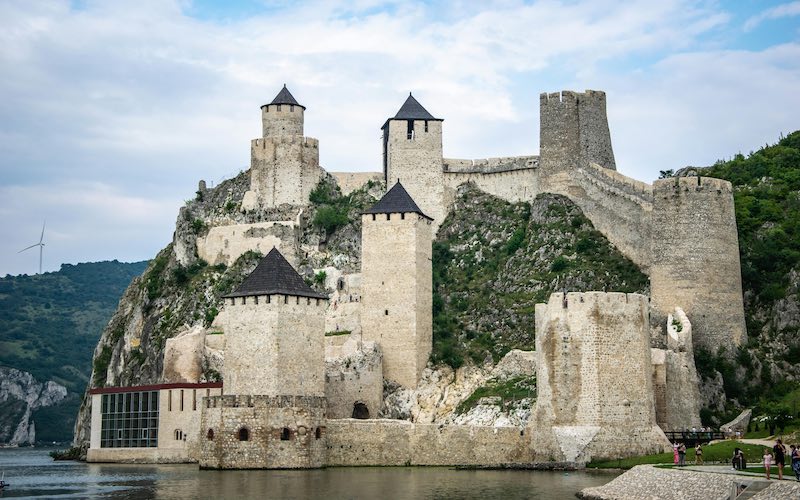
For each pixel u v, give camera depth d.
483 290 152.88
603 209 151.38
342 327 145.25
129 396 134.62
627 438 105.75
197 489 93.00
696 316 128.25
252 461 109.56
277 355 115.19
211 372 142.50
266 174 174.50
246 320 116.81
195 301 163.25
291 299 117.06
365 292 142.38
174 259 175.88
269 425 110.00
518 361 135.00
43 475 118.94
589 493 85.12
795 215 145.00
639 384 107.38
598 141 160.62
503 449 111.62
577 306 107.88
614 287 141.12
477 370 138.62
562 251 150.62
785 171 160.38
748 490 71.81
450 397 136.12
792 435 104.31
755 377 126.44
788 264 137.12
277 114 176.62
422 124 169.12
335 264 164.12
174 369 143.88
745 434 110.62
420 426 115.12
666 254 130.38
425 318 142.50
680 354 118.88
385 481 97.62
